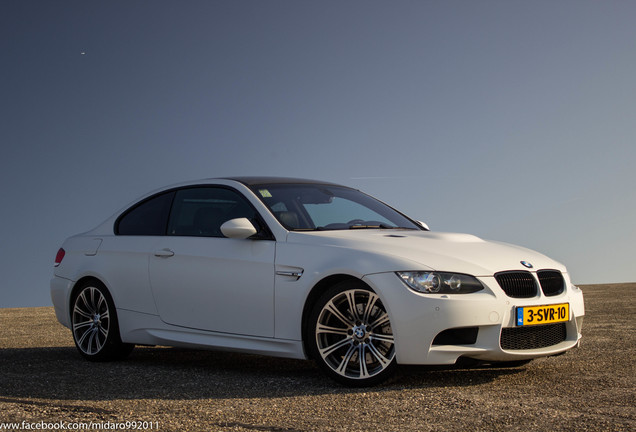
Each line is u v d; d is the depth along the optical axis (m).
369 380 4.22
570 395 3.92
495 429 3.19
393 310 4.11
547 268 4.59
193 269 5.10
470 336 4.18
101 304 5.77
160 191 5.76
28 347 6.88
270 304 4.64
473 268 4.26
